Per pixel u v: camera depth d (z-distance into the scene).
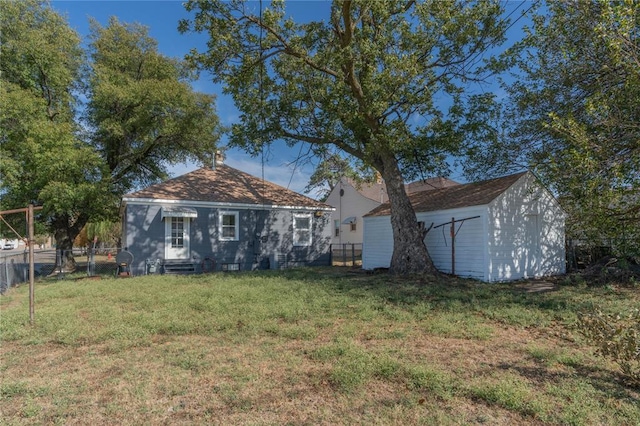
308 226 18.86
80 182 15.84
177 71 19.77
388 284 10.73
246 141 14.15
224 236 16.73
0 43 15.24
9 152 14.54
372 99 11.84
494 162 13.15
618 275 11.04
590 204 6.61
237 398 3.66
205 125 19.38
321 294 8.93
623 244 6.60
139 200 14.96
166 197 15.49
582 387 3.74
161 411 3.45
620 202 6.27
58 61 16.25
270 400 3.62
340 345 5.08
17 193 15.37
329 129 13.95
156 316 6.82
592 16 7.78
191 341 5.53
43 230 19.80
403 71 11.20
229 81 12.82
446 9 11.36
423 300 8.30
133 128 18.47
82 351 5.16
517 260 12.71
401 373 4.14
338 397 3.66
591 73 8.67
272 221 17.84
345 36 11.91
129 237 14.77
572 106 9.23
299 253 18.47
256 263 17.25
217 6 11.74
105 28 18.77
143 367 4.50
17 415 3.41
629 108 6.88
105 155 19.50
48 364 4.68
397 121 12.05
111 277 13.76
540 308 7.54
